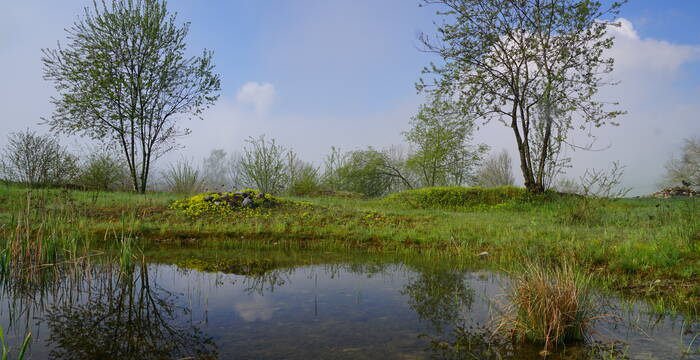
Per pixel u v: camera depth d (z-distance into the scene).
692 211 6.94
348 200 16.12
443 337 2.88
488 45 15.39
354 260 6.23
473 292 4.20
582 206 9.57
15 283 4.51
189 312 3.49
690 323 3.28
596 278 4.87
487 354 2.59
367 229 8.70
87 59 15.69
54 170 13.89
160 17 16.56
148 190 17.38
